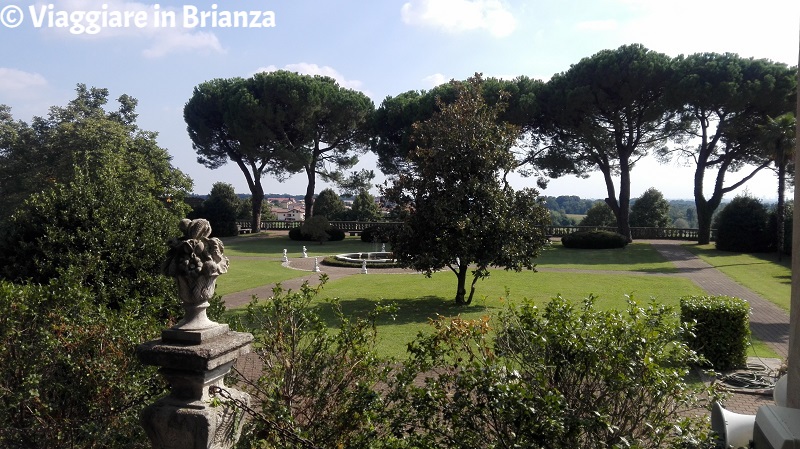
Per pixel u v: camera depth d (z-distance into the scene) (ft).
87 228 29.86
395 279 72.02
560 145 122.62
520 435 11.02
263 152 134.62
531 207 53.31
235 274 75.51
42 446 15.65
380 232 55.01
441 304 53.98
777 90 95.91
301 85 127.85
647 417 12.32
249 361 31.19
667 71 103.09
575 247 114.32
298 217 292.20
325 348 15.15
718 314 31.14
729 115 105.70
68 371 16.10
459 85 54.90
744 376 29.96
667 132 114.52
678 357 13.85
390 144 133.90
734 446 16.81
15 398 15.26
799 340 13.39
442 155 50.90
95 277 28.19
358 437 12.89
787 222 96.99
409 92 136.77
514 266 51.65
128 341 16.37
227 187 165.37
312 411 14.08
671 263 88.74
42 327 16.53
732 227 104.17
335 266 86.84
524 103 110.63
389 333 40.32
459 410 11.77
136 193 33.73
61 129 79.30
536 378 12.38
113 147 74.02
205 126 138.92
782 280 69.56
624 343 13.15
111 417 15.51
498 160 51.90
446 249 49.21
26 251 29.35
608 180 124.16
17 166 84.89
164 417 10.84
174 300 27.27
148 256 30.35
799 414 12.34
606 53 106.93
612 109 108.78
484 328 15.11
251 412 11.57
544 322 14.37
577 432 10.98
